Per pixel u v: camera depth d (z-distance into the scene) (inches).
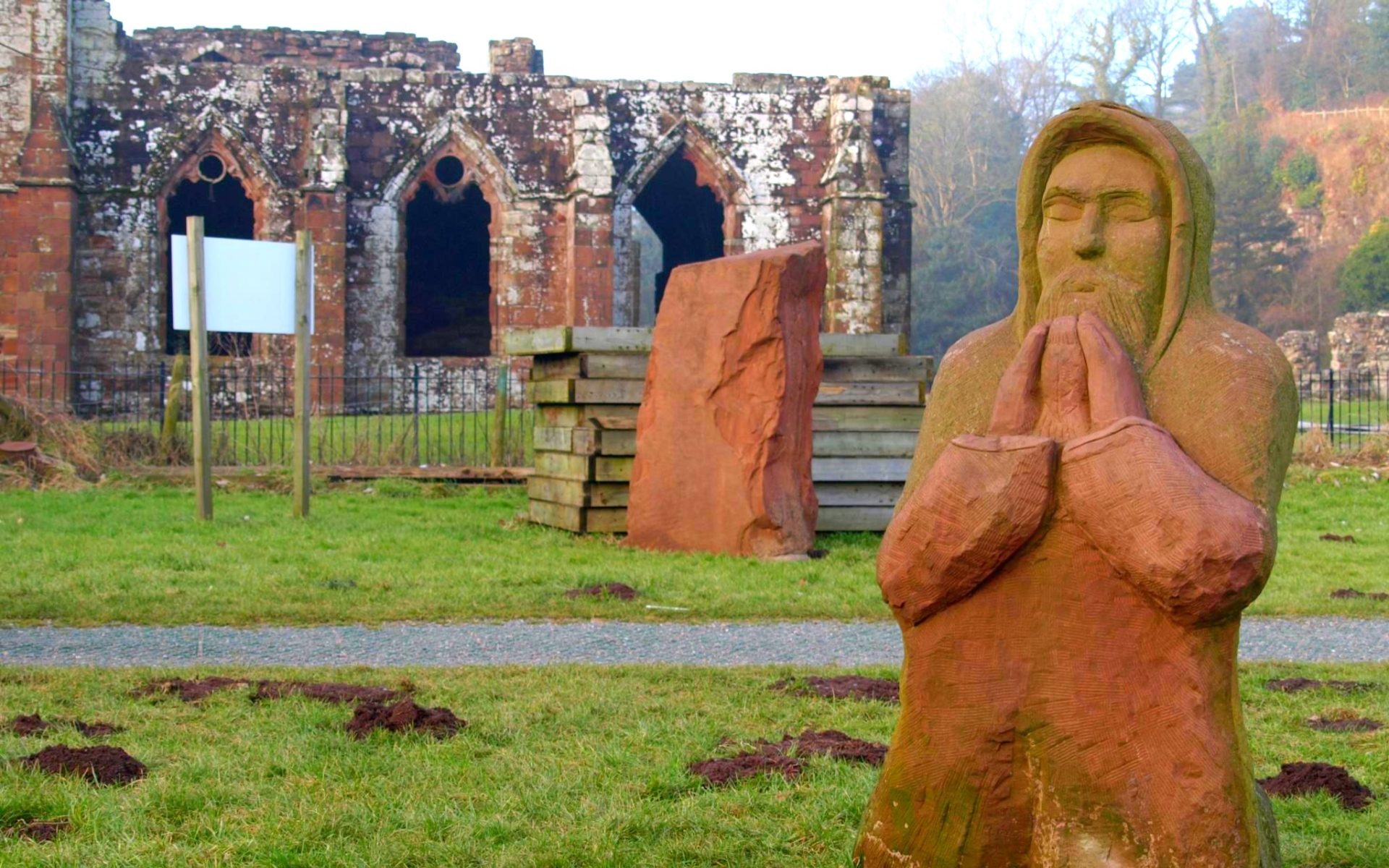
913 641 162.9
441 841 193.9
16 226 1291.8
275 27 1627.7
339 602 395.9
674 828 200.7
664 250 1861.5
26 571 438.0
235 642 341.4
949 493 156.9
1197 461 156.5
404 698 269.7
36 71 1305.4
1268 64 3371.1
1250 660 338.3
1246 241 2647.6
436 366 1382.9
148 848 187.6
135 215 1332.4
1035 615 155.9
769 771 226.5
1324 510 711.1
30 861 181.5
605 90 1412.4
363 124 1380.4
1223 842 147.3
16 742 233.5
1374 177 2842.0
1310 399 1254.3
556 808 207.9
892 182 1510.8
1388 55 3248.0
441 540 544.4
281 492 745.0
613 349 558.6
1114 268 167.6
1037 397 164.9
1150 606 151.5
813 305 522.9
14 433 777.6
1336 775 225.8
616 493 561.9
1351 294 2442.2
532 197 1401.3
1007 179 2751.0
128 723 254.2
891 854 163.6
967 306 2576.3
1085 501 151.6
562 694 281.4
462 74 1400.1
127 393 1320.1
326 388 1332.4
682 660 326.0
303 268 614.9
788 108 1454.2
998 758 157.3
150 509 641.6
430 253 1674.5
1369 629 385.7
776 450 506.6
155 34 1617.9
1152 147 165.3
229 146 1354.6
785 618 388.2
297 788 215.8
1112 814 151.4
